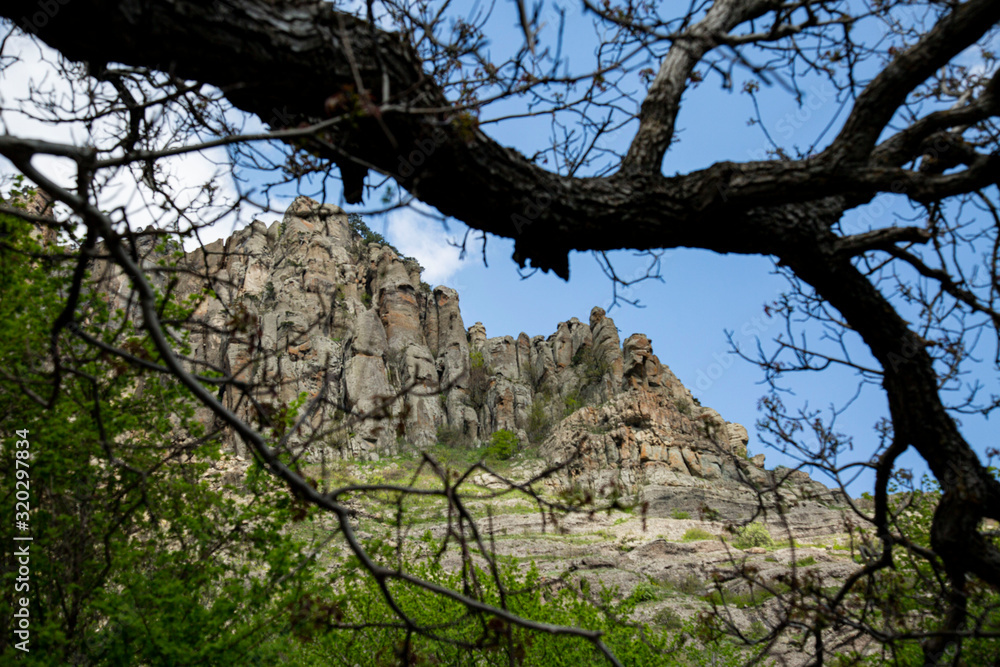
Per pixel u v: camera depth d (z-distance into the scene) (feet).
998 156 8.90
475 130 8.57
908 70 9.43
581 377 231.30
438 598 31.32
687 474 176.45
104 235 7.18
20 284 20.54
